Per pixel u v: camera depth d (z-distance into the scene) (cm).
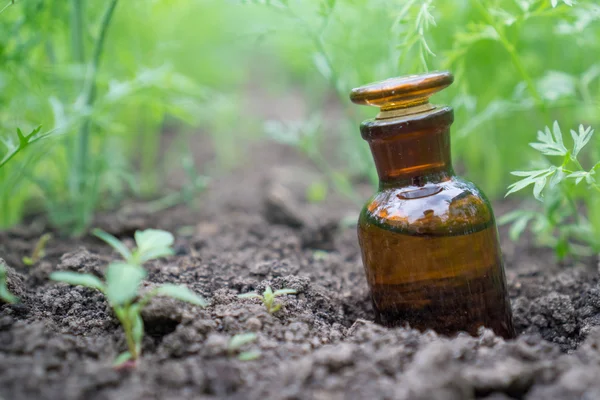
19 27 43
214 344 33
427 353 31
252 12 84
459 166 69
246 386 31
